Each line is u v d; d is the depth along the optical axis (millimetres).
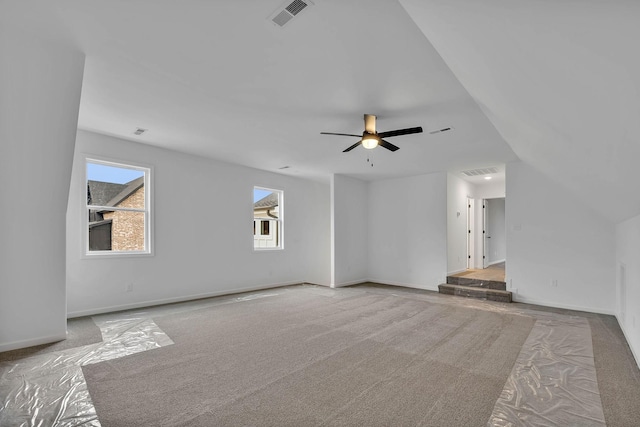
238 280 6512
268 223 8422
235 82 3041
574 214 5262
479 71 2062
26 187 3084
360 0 1923
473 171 6883
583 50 1106
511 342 3588
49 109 2857
